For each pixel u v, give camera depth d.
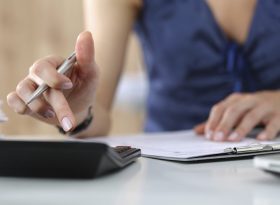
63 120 0.58
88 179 0.43
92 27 1.08
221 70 1.10
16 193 0.38
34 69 0.60
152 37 1.15
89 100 0.72
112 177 0.45
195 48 1.10
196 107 1.13
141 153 0.59
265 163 0.41
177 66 1.12
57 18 2.04
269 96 0.80
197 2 1.09
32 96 0.60
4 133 1.89
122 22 1.08
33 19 2.01
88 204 0.35
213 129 0.75
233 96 0.79
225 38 1.09
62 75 0.59
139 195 0.37
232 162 0.54
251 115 0.74
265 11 1.07
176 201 0.35
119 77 1.08
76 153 0.41
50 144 0.42
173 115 1.16
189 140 0.74
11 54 2.00
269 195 0.37
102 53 1.04
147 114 1.23
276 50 1.08
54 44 2.04
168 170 0.49
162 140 0.75
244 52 1.09
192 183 0.42
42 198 0.36
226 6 1.09
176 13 1.11
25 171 0.43
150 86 1.22
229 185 0.41
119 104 1.97
